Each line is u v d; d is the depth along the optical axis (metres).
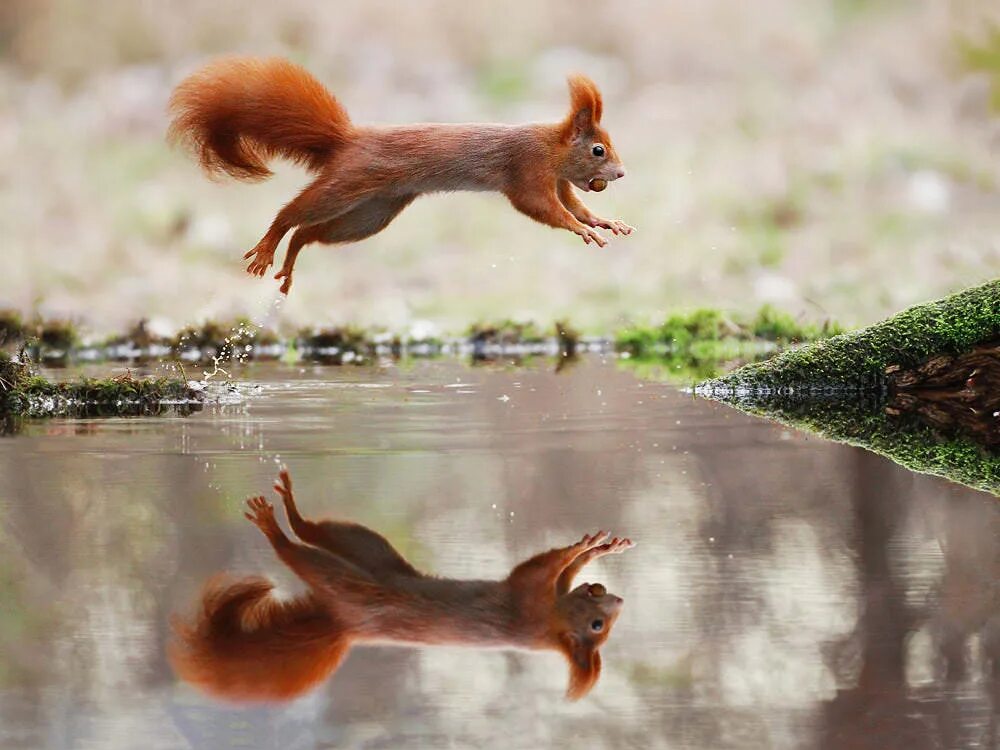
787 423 9.22
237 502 8.94
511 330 9.74
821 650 8.71
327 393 9.37
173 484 8.98
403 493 8.96
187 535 8.88
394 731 7.68
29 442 9.12
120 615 8.75
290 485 8.98
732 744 7.45
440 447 9.09
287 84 9.26
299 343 9.71
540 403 9.30
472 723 7.83
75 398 9.32
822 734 7.66
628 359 9.63
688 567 8.82
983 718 7.84
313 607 8.77
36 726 7.72
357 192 9.26
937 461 9.08
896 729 7.68
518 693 8.22
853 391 9.36
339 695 8.17
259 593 8.78
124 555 8.84
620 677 8.48
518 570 8.81
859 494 8.98
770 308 9.70
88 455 9.07
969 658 8.57
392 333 9.74
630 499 8.95
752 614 8.75
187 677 8.45
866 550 8.85
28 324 9.66
